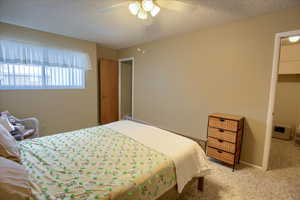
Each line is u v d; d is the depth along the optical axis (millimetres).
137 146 1567
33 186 940
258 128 2236
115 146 1571
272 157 2631
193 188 1804
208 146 2428
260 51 2160
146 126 2277
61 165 1210
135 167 1180
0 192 701
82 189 926
